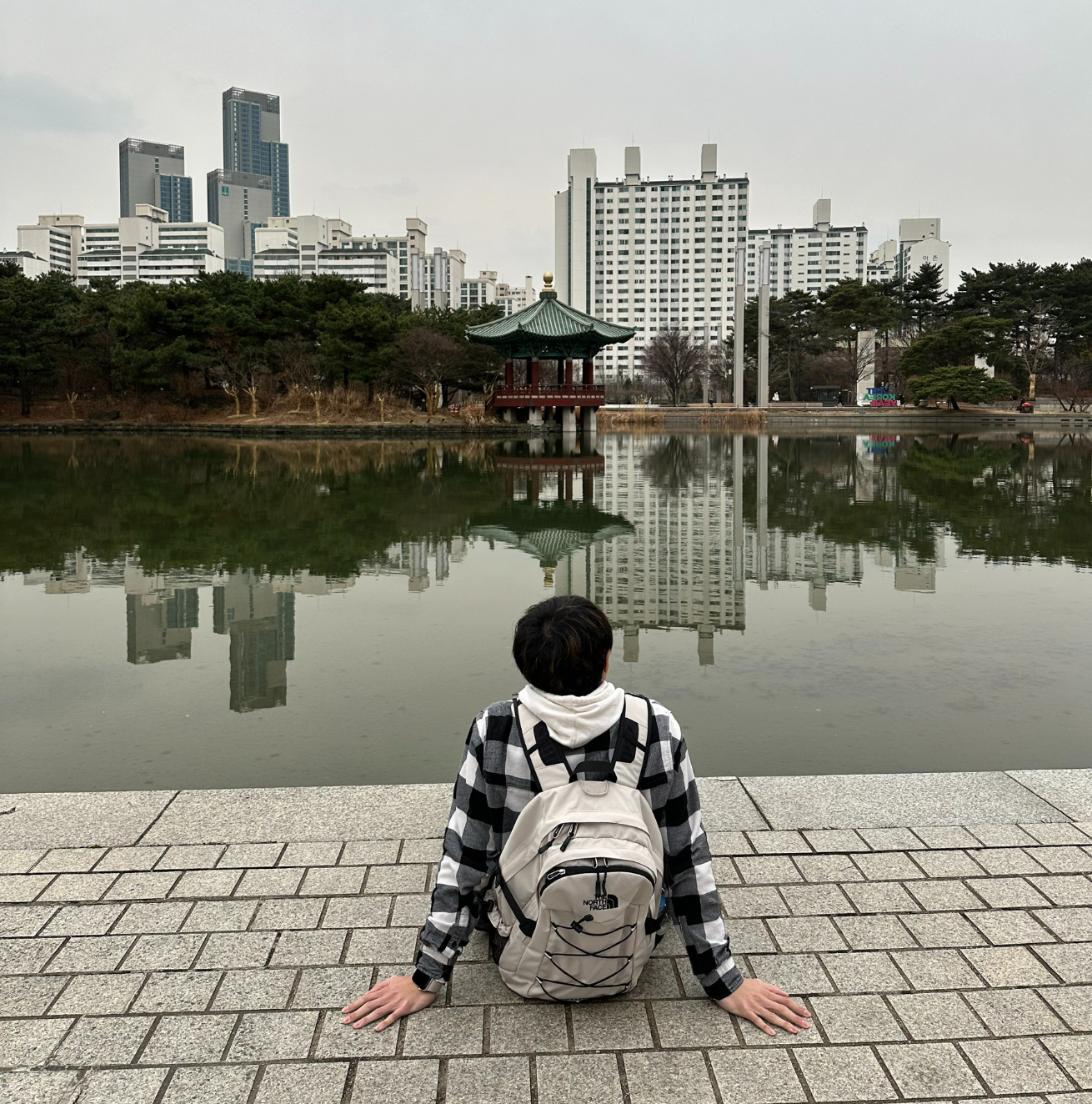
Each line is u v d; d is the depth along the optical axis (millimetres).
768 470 23250
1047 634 7312
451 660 6711
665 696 5820
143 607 8414
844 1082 2143
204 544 11945
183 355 47844
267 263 137000
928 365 61688
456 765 4754
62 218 150625
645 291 127625
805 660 6641
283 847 3242
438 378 48000
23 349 49094
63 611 8266
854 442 36938
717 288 126625
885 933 2748
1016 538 12180
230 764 4770
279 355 49281
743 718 5406
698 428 52250
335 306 50125
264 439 42625
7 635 7426
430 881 3023
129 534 12836
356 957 2617
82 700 5828
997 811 3537
